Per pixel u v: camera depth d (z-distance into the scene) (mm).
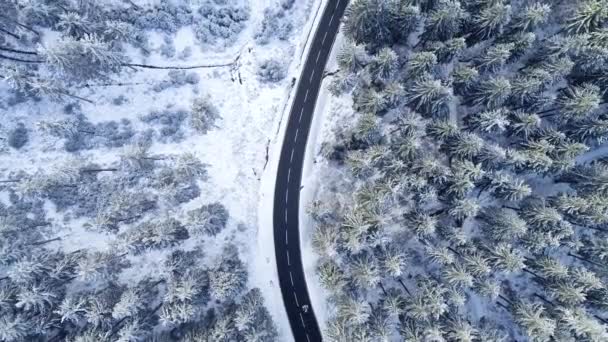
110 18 42500
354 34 40562
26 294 34781
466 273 35750
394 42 41656
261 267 44875
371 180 41594
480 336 36969
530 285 41188
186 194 43719
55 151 43688
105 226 41031
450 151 39031
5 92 42625
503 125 36906
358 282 38875
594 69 37875
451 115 41438
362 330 37594
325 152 44688
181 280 38688
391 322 40156
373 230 38406
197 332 38625
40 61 42344
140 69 44906
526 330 37188
